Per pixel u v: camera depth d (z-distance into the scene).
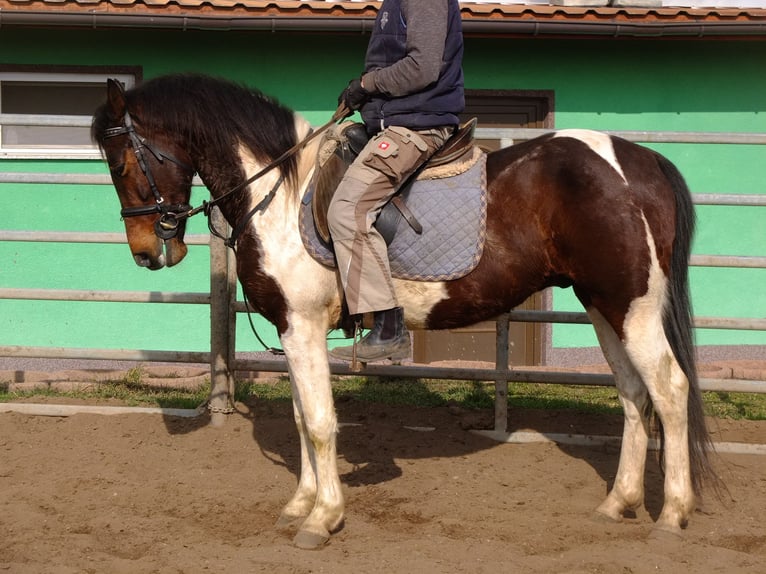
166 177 4.41
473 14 8.45
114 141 4.37
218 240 6.08
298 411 4.61
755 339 9.50
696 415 4.32
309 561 3.93
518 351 9.27
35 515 4.48
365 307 4.10
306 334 4.28
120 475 5.20
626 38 8.83
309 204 4.27
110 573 3.81
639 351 4.19
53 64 8.85
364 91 4.21
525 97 9.24
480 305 4.31
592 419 6.48
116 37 8.88
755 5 9.67
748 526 4.47
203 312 9.07
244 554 4.02
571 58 9.19
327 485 4.34
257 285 4.29
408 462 5.53
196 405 6.66
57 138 9.07
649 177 4.23
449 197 4.23
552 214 4.22
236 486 5.06
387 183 4.13
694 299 9.39
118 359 6.28
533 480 5.21
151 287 9.01
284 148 4.43
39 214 8.91
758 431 6.17
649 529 4.41
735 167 9.33
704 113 9.31
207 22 8.31
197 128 4.37
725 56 9.26
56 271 8.93
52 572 3.76
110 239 6.21
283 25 8.33
